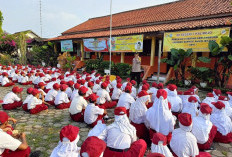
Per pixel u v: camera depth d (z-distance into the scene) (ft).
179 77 32.24
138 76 28.68
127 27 46.29
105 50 41.60
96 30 54.65
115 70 40.32
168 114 9.85
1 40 57.67
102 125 7.96
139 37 34.37
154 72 39.96
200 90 26.73
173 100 14.29
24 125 13.30
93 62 44.55
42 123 13.82
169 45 30.04
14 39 59.11
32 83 30.58
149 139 11.21
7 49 61.00
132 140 7.84
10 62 57.21
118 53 47.09
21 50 56.90
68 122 14.14
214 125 10.70
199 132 9.47
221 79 27.84
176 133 7.85
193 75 28.30
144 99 11.04
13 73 33.14
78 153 6.32
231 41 22.40
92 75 28.73
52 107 17.89
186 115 7.55
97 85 20.76
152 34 32.50
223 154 10.02
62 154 5.93
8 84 27.76
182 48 28.58
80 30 60.70
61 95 17.24
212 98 14.60
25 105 15.81
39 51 57.88
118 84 18.62
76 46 59.88
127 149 7.43
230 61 24.18
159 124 9.89
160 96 10.06
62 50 54.08
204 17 31.96
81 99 13.93
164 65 38.24
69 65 48.80
